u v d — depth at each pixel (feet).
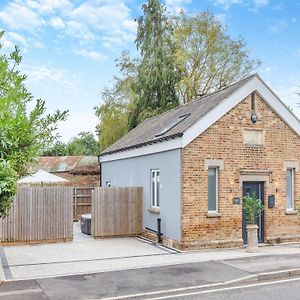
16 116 25.90
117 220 61.36
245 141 53.78
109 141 113.60
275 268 38.55
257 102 54.75
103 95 116.98
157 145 56.44
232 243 51.96
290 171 57.72
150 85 107.65
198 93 116.88
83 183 99.40
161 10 118.62
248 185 54.44
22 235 54.54
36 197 55.47
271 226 55.11
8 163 27.96
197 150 50.83
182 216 49.80
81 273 37.65
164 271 38.29
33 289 32.24
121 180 72.18
